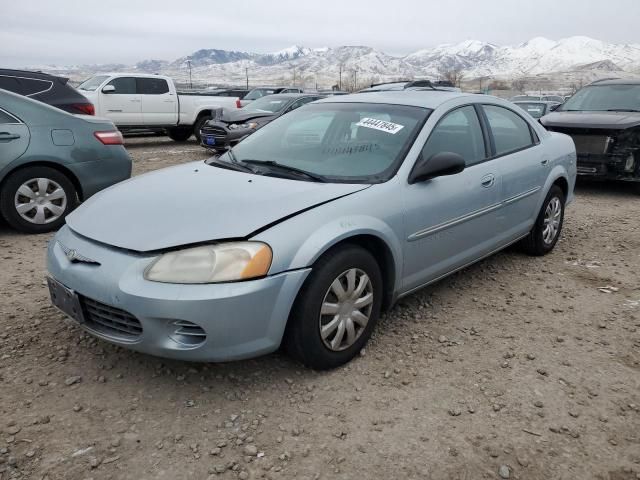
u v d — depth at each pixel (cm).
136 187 339
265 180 330
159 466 232
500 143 436
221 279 257
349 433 256
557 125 855
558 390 296
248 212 282
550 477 232
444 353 332
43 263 474
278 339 276
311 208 292
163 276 258
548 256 523
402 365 316
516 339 352
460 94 421
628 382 306
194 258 260
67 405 271
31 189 555
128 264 266
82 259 281
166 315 255
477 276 463
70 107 860
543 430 262
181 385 291
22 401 272
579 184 956
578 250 545
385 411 273
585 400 287
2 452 236
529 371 314
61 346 327
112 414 265
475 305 404
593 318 387
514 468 237
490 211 409
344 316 303
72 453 238
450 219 366
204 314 254
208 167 376
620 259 518
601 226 647
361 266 305
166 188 327
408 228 333
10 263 471
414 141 353
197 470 231
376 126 372
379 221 311
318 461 238
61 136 566
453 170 332
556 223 522
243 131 1176
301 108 436
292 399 281
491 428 262
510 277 463
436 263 369
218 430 256
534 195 470
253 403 277
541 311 396
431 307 398
